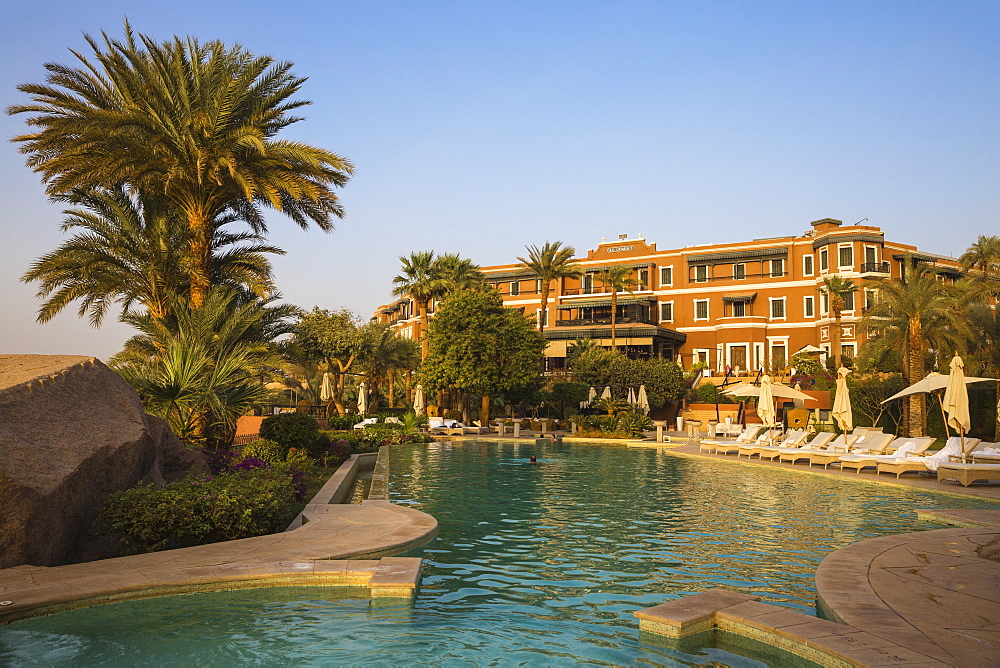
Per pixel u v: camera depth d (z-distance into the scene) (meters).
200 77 19.83
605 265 70.06
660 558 9.52
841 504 14.55
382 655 5.84
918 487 16.61
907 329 33.56
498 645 6.09
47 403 9.20
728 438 34.72
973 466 16.84
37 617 6.62
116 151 18.19
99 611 6.88
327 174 21.55
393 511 12.30
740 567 9.01
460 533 11.26
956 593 6.94
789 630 5.84
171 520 9.23
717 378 55.56
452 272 53.81
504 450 29.89
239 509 10.03
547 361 67.12
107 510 9.14
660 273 67.88
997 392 31.70
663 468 22.27
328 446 22.08
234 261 22.75
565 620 6.81
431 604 7.32
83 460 8.84
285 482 12.77
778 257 62.69
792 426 39.66
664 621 6.25
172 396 13.82
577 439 35.72
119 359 20.83
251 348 18.86
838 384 24.34
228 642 6.11
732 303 64.19
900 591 7.01
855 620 6.08
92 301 21.58
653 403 48.44
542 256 57.59
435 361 43.47
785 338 61.12
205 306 17.34
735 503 14.67
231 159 18.64
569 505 14.37
